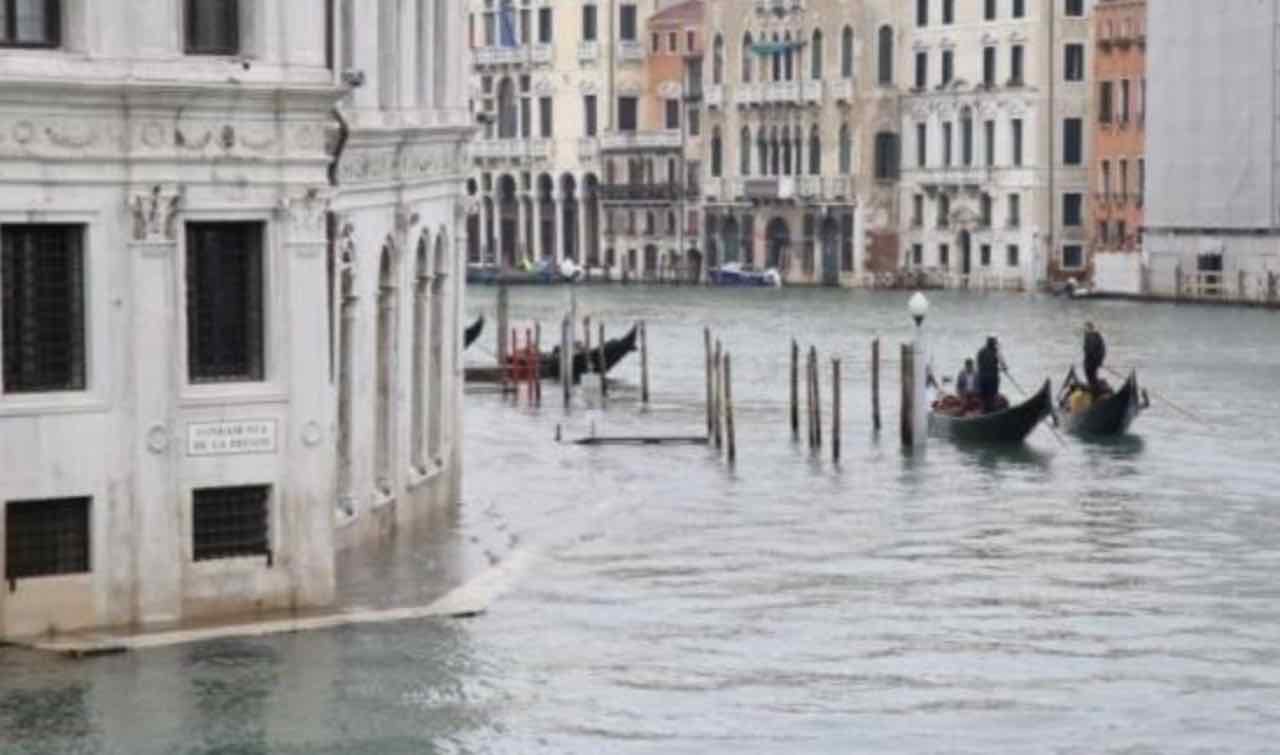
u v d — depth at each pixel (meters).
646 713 56.59
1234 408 134.88
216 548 61.84
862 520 88.56
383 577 69.88
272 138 60.66
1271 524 88.00
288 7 60.41
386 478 77.12
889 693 58.88
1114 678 60.69
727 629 66.12
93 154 58.72
